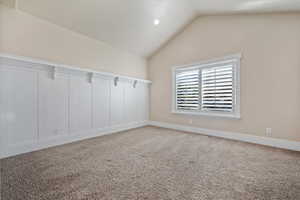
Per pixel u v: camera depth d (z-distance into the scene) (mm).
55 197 1383
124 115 4305
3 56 2176
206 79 3777
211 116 3691
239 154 2457
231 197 1390
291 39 2623
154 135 3707
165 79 4660
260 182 1639
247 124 3129
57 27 2943
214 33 3584
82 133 3311
